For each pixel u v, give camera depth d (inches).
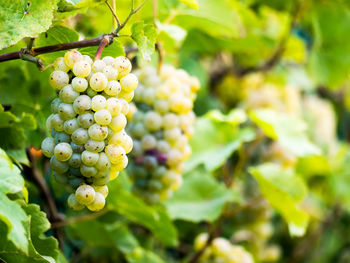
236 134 55.9
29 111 42.0
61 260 40.2
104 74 34.6
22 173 44.7
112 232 47.8
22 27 35.6
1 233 34.3
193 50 62.3
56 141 34.9
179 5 48.0
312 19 65.3
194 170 54.5
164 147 44.0
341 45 66.6
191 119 45.0
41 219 36.3
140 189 45.4
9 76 41.4
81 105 34.2
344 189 70.8
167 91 43.7
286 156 61.5
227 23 50.4
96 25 45.8
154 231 47.1
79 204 35.1
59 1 36.3
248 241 64.2
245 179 61.8
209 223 56.1
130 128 44.4
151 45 36.4
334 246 84.6
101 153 34.7
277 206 50.7
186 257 59.9
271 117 57.7
